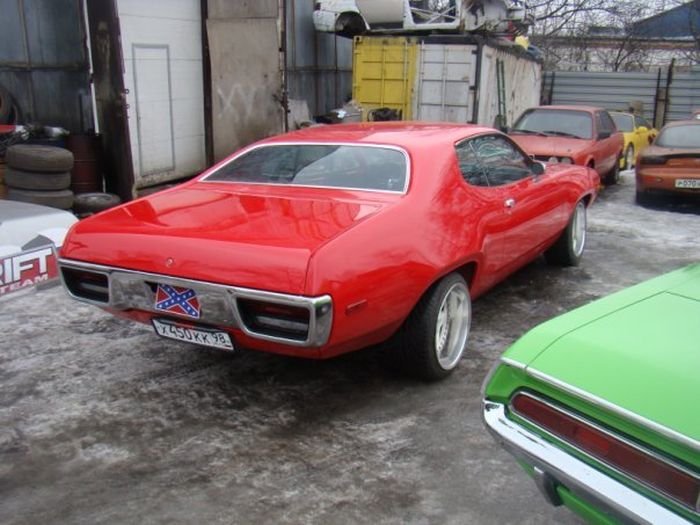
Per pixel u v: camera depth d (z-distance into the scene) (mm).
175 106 10266
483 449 3289
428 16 14219
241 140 10602
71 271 3607
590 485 1920
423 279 3551
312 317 2957
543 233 5438
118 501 2857
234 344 3273
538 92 18016
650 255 7180
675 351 2057
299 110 12406
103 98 8367
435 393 3855
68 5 8633
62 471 3062
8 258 3646
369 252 3264
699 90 22422
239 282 3072
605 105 23469
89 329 4688
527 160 5363
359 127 4840
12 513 2771
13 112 8359
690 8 27906
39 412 3570
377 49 13289
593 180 6613
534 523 2762
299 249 3064
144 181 9828
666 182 9914
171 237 3320
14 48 8336
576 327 2266
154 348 4406
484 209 4270
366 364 4215
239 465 3125
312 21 14109
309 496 2906
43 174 7168
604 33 30031
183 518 2754
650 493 1826
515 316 5180
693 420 1778
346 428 3461
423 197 3799
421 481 3029
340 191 3943
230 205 3816
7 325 4715
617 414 1896
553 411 2086
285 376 4043
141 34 9422
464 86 12797
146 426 3455
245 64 10266
